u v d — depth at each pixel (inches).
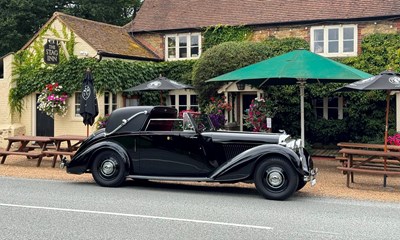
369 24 751.7
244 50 703.7
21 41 1256.2
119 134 402.0
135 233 248.5
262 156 355.9
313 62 475.5
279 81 578.9
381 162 447.2
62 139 516.7
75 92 741.3
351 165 432.1
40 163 552.7
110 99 735.7
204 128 398.0
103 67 715.4
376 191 402.0
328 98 775.1
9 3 1211.9
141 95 800.3
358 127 738.2
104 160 404.5
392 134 690.8
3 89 782.5
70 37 776.9
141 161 396.5
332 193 389.4
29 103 784.3
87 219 279.9
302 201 352.5
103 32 842.2
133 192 381.4
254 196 372.8
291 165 350.0
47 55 723.4
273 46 783.7
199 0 930.7
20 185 410.0
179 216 290.8
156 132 392.8
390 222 282.5
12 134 761.0
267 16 829.8
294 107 767.7
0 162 568.4
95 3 1320.1
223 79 487.8
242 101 806.5
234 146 374.6
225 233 250.7
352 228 266.1
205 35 856.3
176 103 828.0
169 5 946.1
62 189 390.6
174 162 387.2
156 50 894.4
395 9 741.3
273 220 284.2
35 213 295.3
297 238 242.8
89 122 567.2
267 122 606.2
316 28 782.5
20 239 235.6
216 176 369.4
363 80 446.9
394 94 700.0
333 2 802.2
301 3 827.4
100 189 393.4
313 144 778.2
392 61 708.7
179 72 829.2
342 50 765.3
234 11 871.1
